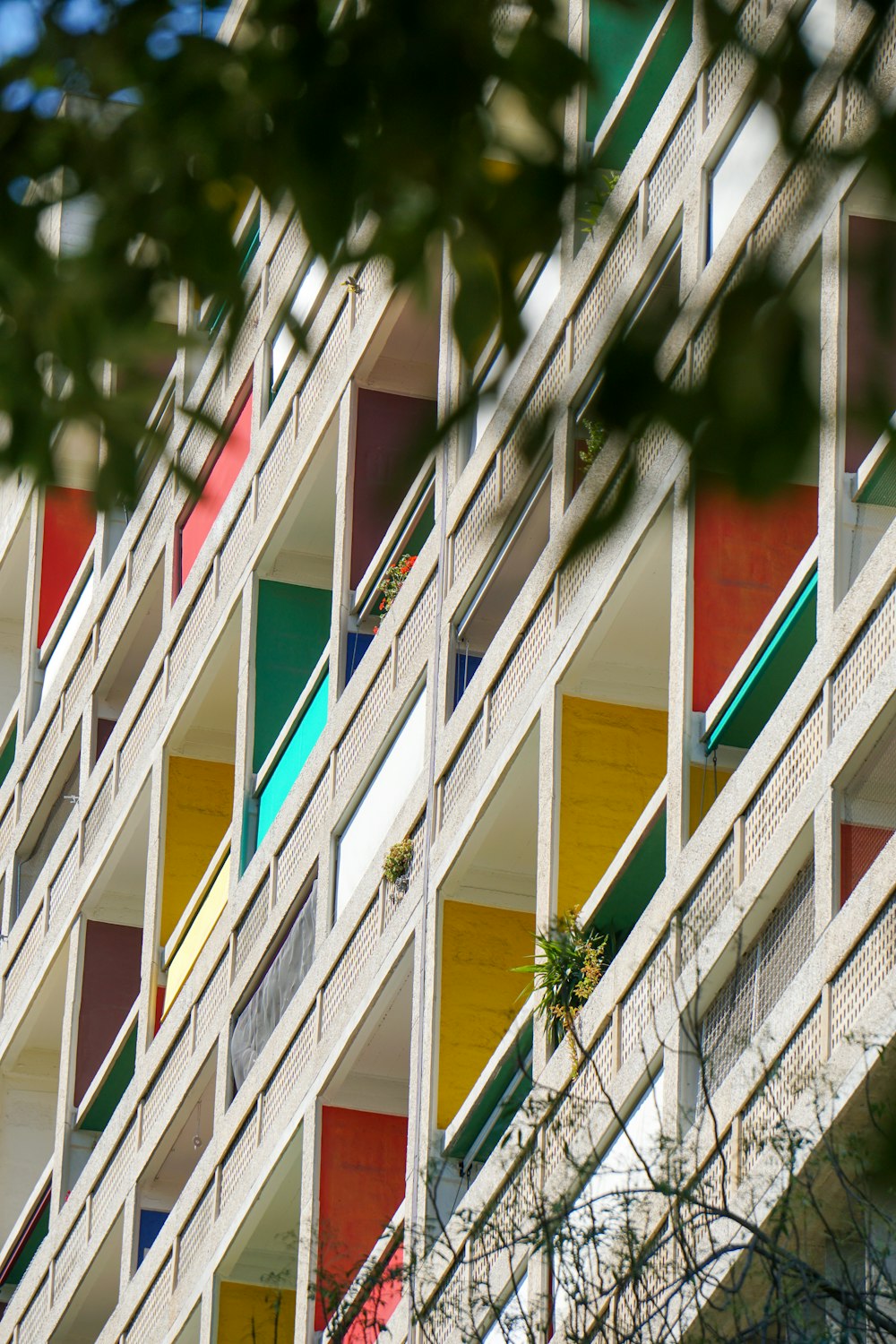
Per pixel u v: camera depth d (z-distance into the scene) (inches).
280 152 250.8
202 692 2481.5
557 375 1648.6
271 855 2153.1
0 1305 2876.5
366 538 2140.7
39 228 265.0
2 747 3299.7
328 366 2209.6
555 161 238.8
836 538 1336.1
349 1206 1937.7
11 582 3518.7
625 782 1662.2
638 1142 1409.9
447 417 227.0
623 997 1481.3
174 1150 2365.9
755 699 1454.2
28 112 261.1
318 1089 1963.6
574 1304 981.8
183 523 2615.7
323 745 2078.0
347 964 1955.0
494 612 1878.7
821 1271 930.7
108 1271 2516.0
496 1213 1104.8
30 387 270.4
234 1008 2181.3
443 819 1819.6
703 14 227.8
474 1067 1774.1
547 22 239.9
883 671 1275.8
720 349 211.8
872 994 1223.5
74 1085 2728.8
